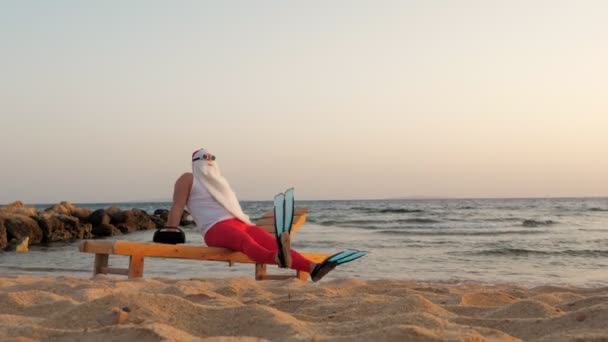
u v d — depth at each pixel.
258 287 4.96
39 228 21.94
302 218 7.09
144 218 30.44
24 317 2.80
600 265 12.80
